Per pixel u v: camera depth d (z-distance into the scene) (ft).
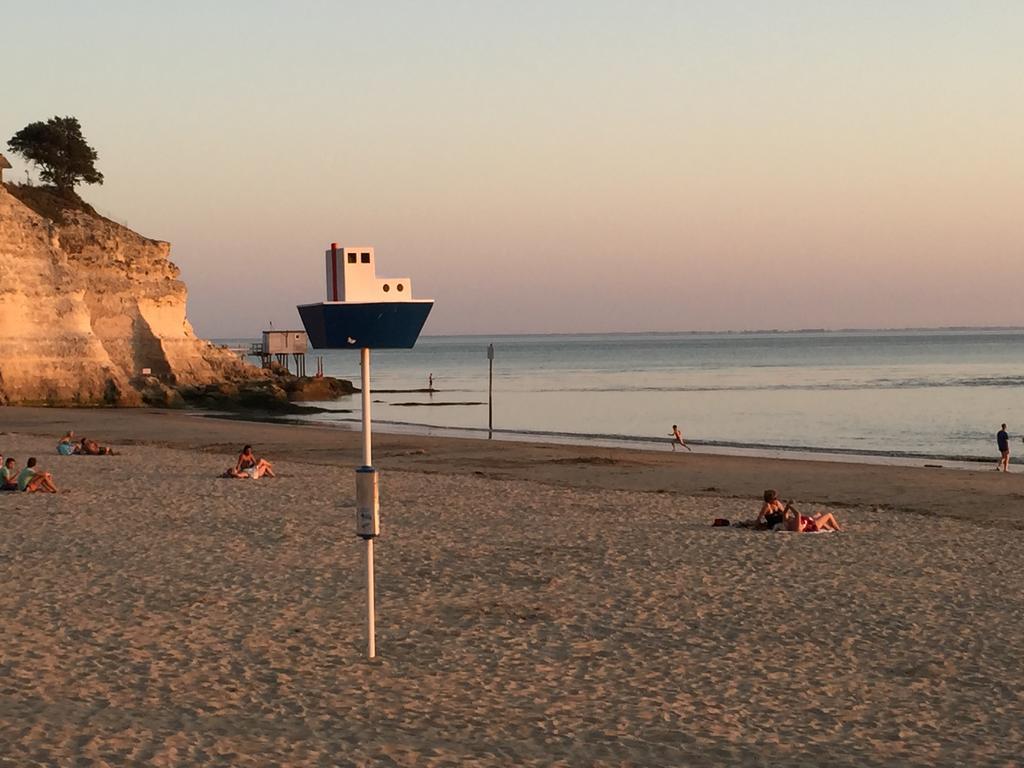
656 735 30.14
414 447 143.74
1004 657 39.11
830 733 30.53
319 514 73.67
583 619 44.29
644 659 38.42
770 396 299.58
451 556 58.23
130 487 88.43
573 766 27.45
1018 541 66.03
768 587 51.03
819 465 122.93
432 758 27.71
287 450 138.10
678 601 47.83
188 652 38.24
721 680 35.88
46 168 336.70
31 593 47.34
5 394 222.69
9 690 32.99
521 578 52.49
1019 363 529.04
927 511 85.35
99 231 266.77
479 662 37.68
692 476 110.83
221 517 71.56
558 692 34.27
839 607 47.01
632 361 645.51
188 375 276.62
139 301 271.28
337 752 28.02
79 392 235.40
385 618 44.04
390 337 34.58
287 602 46.60
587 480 107.04
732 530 68.80
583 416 237.04
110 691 33.27
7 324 226.58
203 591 48.47
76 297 241.96
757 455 147.84
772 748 29.14
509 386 369.30
